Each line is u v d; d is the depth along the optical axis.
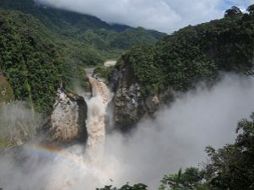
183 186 27.47
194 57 102.56
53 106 105.00
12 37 104.81
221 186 25.48
